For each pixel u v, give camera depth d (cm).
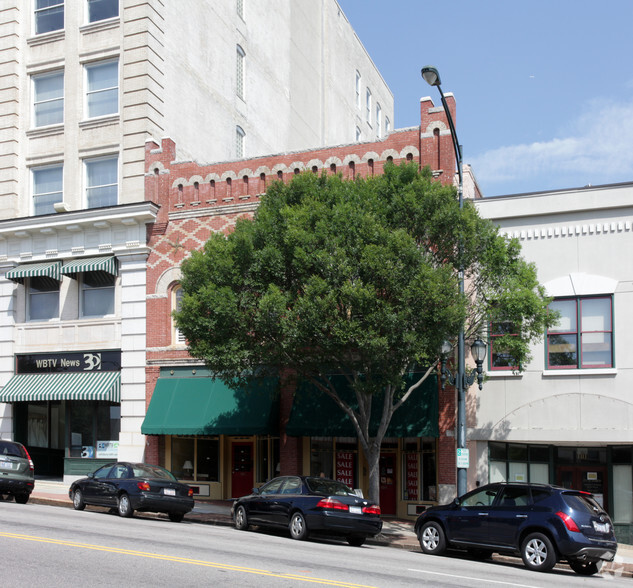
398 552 1656
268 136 3859
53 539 1355
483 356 1975
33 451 3022
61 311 2911
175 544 1391
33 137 3061
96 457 2795
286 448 2502
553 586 1205
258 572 1125
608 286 2223
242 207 2664
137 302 2766
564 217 2300
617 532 2220
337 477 2484
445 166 2416
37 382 2855
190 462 2692
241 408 2500
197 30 3247
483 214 2366
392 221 1938
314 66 4575
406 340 1759
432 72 1836
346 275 1808
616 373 2184
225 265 1966
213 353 1955
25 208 3048
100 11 3036
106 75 2995
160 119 2942
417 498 2386
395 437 2330
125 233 2812
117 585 988
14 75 3084
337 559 1350
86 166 2978
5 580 1001
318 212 1902
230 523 2062
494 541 1542
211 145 3300
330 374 2422
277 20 4059
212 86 3338
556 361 2258
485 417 2298
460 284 1989
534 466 2319
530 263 2095
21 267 2923
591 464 2298
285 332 1828
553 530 1459
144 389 2712
